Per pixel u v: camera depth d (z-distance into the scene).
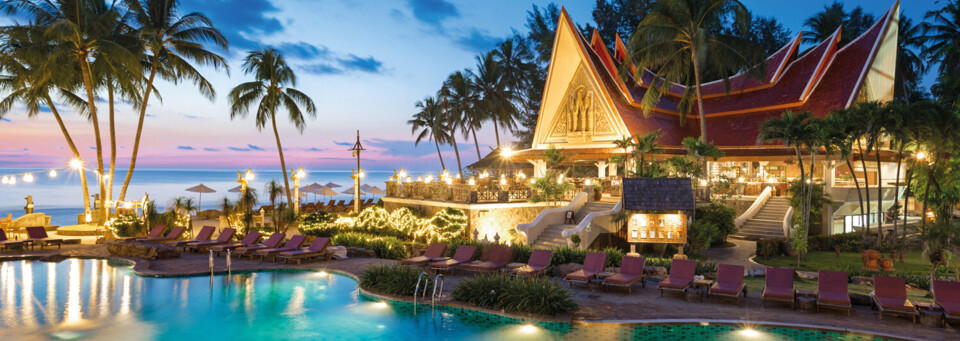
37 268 19.92
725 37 35.75
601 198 33.19
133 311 13.87
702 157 32.16
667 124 41.12
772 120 27.98
